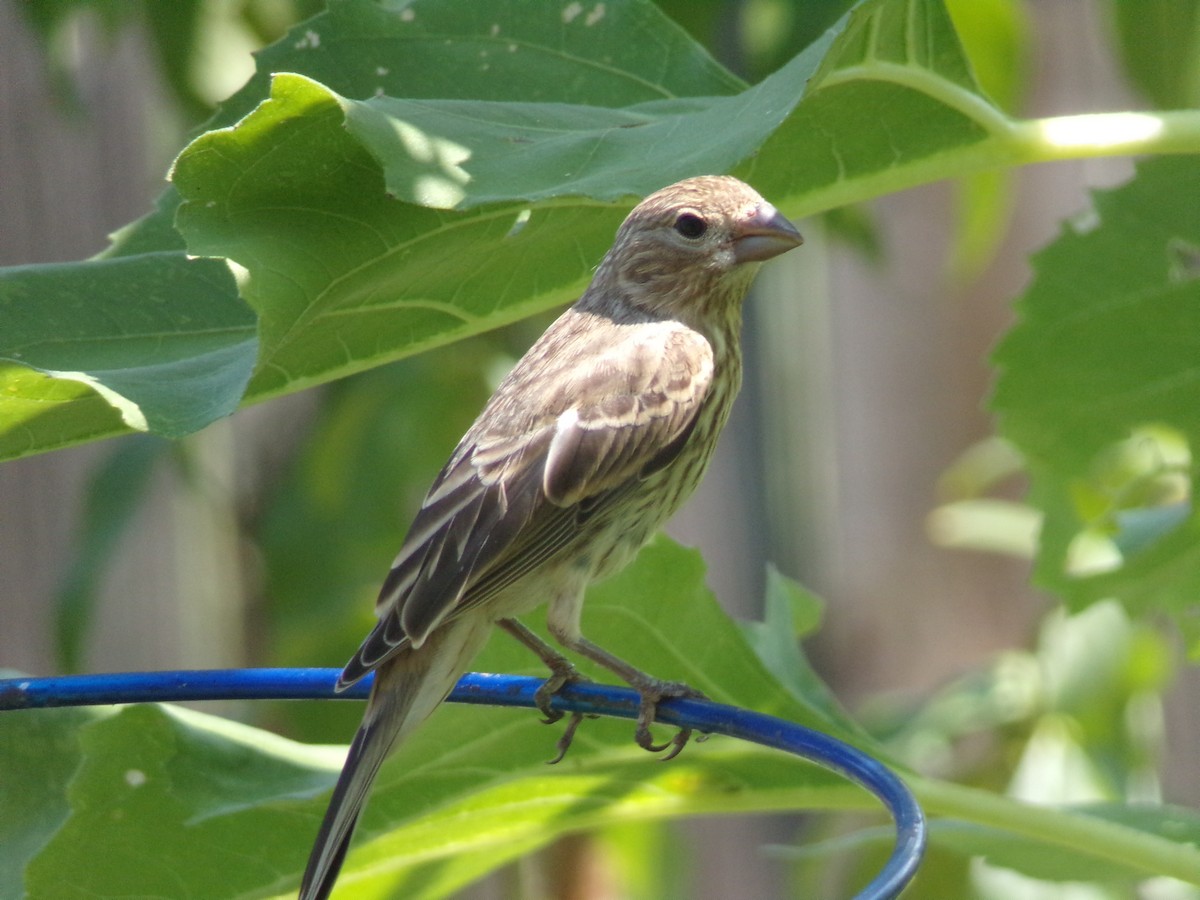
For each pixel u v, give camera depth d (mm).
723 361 8875
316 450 13383
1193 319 8586
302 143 6008
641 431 8203
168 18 12312
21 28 16359
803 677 8656
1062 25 15898
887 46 6695
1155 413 8805
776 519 18344
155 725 7562
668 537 7969
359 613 12867
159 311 7234
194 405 6449
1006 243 16469
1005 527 13406
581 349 8547
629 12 7562
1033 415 8906
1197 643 9188
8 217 16531
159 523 17594
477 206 6059
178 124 13523
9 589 17281
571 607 7895
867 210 13141
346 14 7465
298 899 7535
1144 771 12367
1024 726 12430
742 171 7027
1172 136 6812
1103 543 10812
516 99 7480
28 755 8133
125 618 17609
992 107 6887
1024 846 7977
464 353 13102
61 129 16516
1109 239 8539
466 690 7473
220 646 17453
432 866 8055
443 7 7555
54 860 7438
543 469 7934
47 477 17422
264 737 7914
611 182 6070
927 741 12516
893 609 17391
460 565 7570
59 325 7125
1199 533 9016
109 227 16562
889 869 5070
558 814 7992
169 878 7516
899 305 17047
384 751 7246
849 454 17484
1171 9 10969
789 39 11367
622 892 14422
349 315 6652
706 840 19469
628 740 7730
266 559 13367
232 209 6070
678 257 8773
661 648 8047
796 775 7773
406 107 6293
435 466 13180
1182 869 6934
